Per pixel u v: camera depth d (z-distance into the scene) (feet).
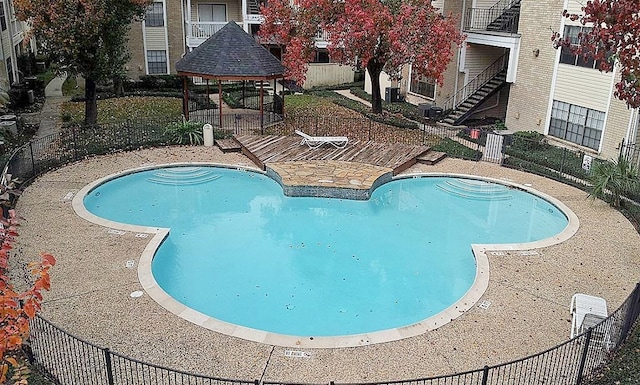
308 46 76.48
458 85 85.56
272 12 79.25
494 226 49.65
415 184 59.88
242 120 79.10
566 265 39.01
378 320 34.71
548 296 34.76
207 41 75.31
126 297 33.58
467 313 32.58
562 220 50.39
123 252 39.68
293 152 64.28
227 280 39.37
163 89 103.45
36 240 41.11
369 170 58.59
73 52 66.69
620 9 29.09
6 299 15.80
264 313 35.24
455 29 76.38
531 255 40.47
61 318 31.12
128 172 58.54
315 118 80.59
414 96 93.86
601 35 30.30
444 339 29.94
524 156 63.57
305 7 73.82
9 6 94.32
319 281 39.52
